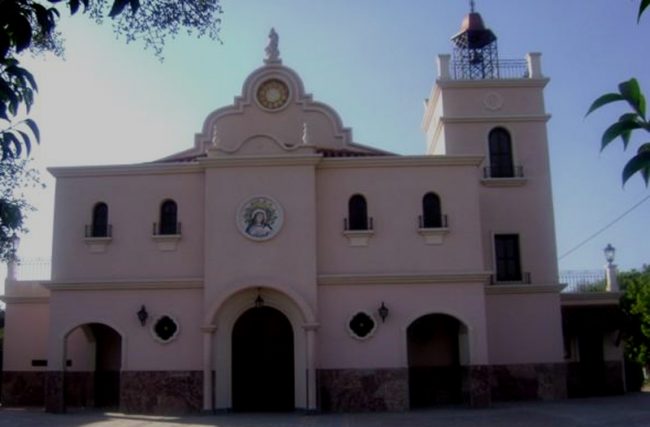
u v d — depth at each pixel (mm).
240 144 25391
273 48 29516
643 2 3008
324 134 29172
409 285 25000
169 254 25719
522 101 29547
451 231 25375
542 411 22547
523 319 27750
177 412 24531
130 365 25000
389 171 25812
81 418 23078
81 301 25531
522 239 28438
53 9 4141
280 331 25531
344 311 24797
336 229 25484
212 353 24531
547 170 29016
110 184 26344
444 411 23500
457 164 25766
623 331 29734
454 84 29500
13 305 30094
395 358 24531
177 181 26188
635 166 3125
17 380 29547
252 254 24859
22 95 4391
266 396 25125
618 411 21844
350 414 23359
